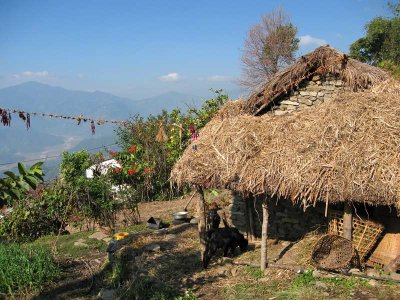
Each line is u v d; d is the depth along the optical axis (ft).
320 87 35.58
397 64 85.66
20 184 14.89
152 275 29.14
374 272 25.55
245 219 36.96
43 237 48.78
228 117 35.09
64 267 38.17
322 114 28.96
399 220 27.17
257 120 31.04
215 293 25.95
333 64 33.96
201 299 25.29
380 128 26.30
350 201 24.63
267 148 28.09
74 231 51.03
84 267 37.96
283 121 30.01
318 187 24.73
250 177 26.99
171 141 59.62
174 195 64.13
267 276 27.22
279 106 37.22
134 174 58.65
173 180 31.27
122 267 33.19
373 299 22.67
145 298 26.76
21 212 50.60
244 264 29.53
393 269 25.66
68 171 51.55
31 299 31.94
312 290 24.02
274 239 34.86
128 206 50.55
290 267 27.27
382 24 94.27
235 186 27.94
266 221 27.66
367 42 96.17
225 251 31.22
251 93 37.81
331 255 26.91
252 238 35.88
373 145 25.32
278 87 36.06
